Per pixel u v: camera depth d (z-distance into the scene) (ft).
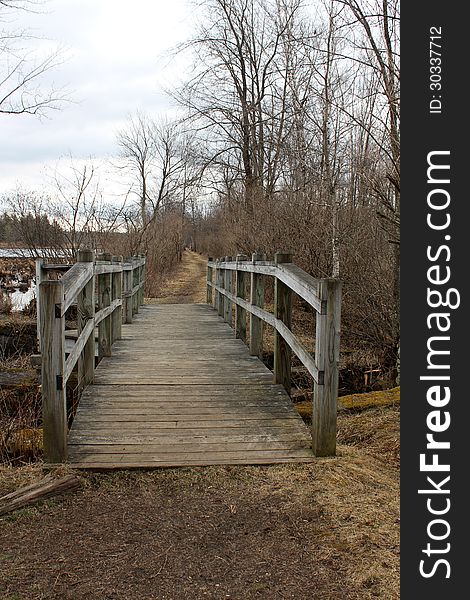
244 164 67.92
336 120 34.63
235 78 65.82
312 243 34.94
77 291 13.56
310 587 8.29
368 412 17.47
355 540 9.51
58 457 12.41
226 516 10.41
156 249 77.46
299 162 39.58
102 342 21.31
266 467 12.45
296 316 35.94
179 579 8.46
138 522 10.18
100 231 51.06
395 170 19.54
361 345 28.86
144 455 12.82
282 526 10.04
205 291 70.95
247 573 8.64
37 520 10.22
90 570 8.67
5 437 13.70
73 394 17.20
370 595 8.10
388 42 20.02
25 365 26.40
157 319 35.24
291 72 39.65
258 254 21.84
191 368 20.12
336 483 11.66
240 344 25.44
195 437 13.89
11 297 51.60
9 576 8.48
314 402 13.34
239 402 16.39
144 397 16.65
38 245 47.26
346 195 33.04
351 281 29.84
